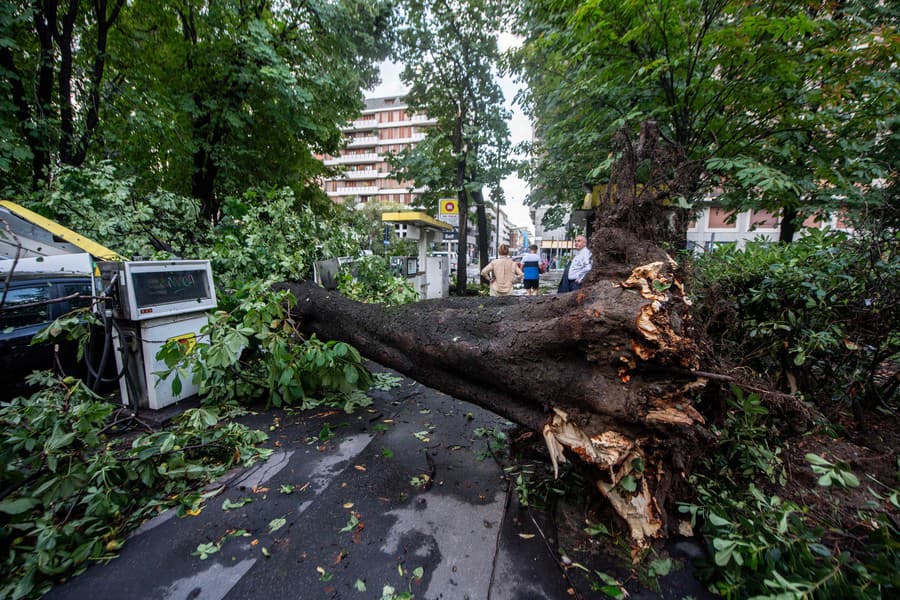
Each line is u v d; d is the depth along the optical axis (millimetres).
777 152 3941
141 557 1641
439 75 11195
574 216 9297
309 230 4984
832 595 1194
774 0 3531
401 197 56438
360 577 1535
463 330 2479
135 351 2924
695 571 1526
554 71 5285
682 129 4176
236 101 8141
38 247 3912
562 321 1792
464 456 2490
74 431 1938
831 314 2404
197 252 5180
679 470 1730
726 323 2520
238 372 3295
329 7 8461
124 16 7613
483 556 1638
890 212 2363
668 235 2430
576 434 1775
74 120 6602
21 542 1666
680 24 3629
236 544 1715
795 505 1649
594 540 1720
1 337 3039
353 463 2404
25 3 5691
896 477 1955
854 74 3580
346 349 2840
